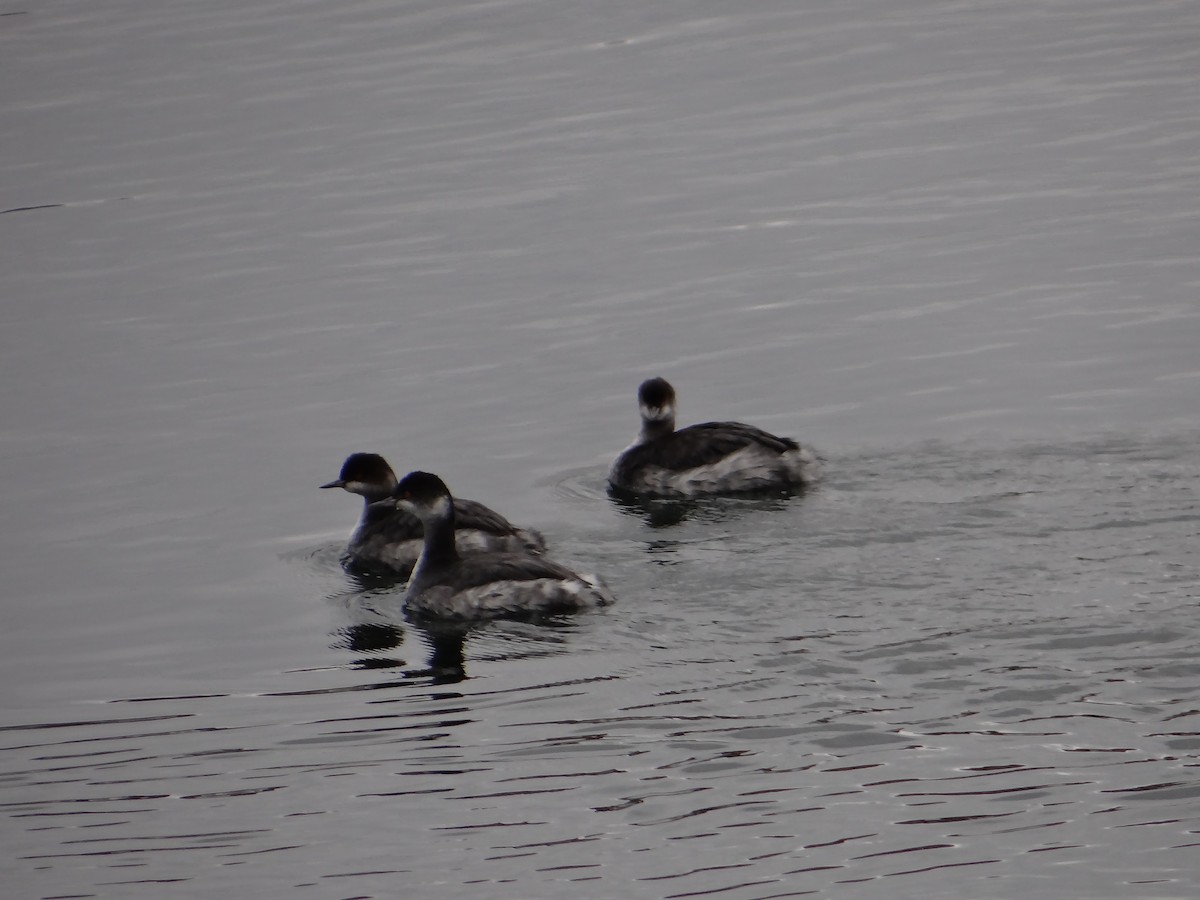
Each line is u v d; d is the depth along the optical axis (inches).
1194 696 608.1
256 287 1202.0
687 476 855.7
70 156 1473.9
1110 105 1469.0
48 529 870.4
